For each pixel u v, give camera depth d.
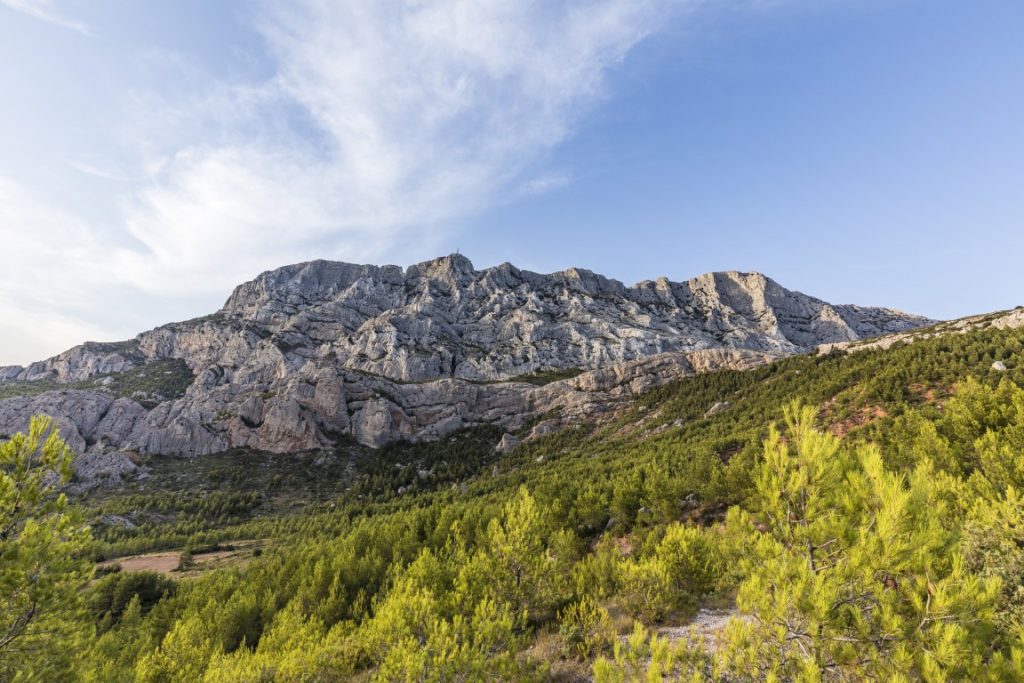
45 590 10.80
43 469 11.66
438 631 12.05
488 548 20.20
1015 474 14.73
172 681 20.64
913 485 10.41
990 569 9.47
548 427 130.62
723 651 8.68
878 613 7.17
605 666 9.29
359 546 42.41
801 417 10.38
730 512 12.28
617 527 37.69
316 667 16.84
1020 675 6.02
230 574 46.47
